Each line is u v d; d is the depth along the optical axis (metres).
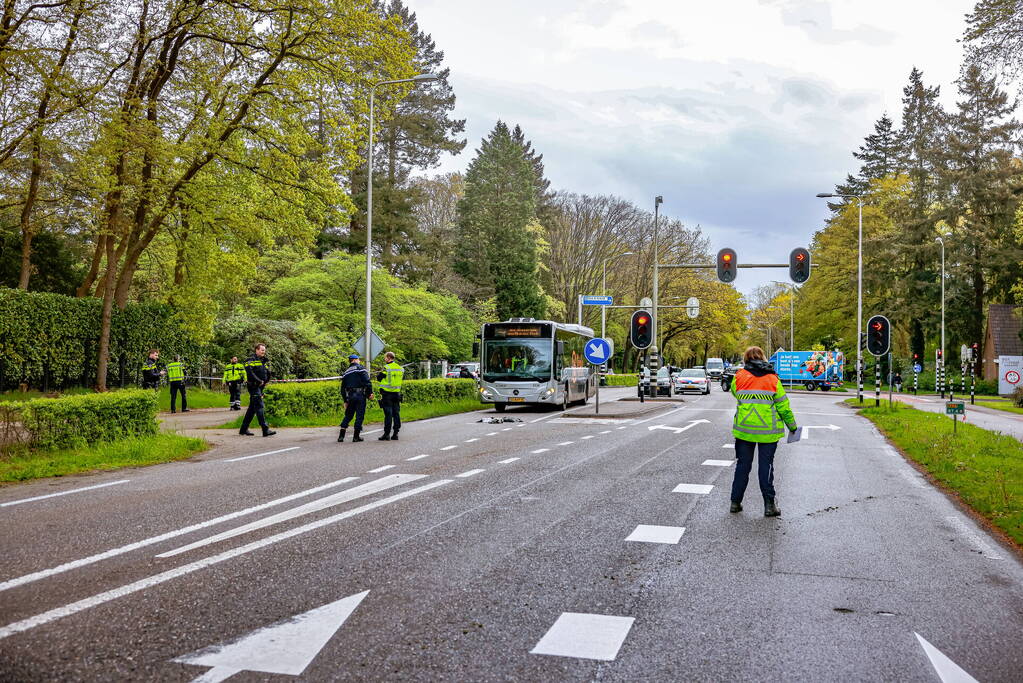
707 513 9.05
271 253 46.41
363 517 8.59
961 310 59.38
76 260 37.19
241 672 4.34
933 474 12.58
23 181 26.39
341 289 42.84
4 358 24.88
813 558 7.03
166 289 34.12
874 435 20.00
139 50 24.48
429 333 47.91
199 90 26.36
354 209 27.81
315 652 4.64
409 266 54.56
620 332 79.94
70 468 12.12
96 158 22.92
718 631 5.09
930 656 4.70
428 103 58.22
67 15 21.77
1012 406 39.88
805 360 63.44
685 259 70.19
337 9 24.61
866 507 9.59
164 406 29.38
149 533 7.74
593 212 70.44
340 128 26.28
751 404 9.06
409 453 14.82
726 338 88.56
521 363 28.39
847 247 64.50
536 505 9.41
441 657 4.59
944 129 59.88
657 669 4.46
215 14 24.78
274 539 7.51
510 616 5.34
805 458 14.59
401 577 6.24
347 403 17.06
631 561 6.83
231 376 28.22
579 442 17.11
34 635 4.86
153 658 4.51
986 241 57.97
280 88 25.98
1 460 12.42
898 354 68.25
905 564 6.88
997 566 6.88
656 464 13.33
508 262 64.75
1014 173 55.75
